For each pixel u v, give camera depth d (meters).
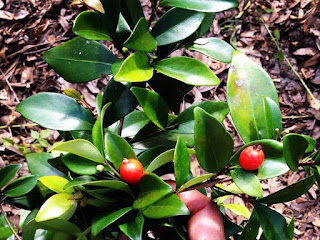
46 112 0.26
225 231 0.30
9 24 0.73
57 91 0.69
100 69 0.25
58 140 0.65
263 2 0.78
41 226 0.24
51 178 0.24
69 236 0.25
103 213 0.23
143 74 0.21
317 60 0.73
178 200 0.21
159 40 0.23
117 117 0.25
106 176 0.24
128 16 0.23
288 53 0.75
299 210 0.62
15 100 0.68
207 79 0.22
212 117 0.20
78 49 0.25
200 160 0.21
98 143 0.22
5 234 0.28
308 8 0.76
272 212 0.23
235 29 0.75
